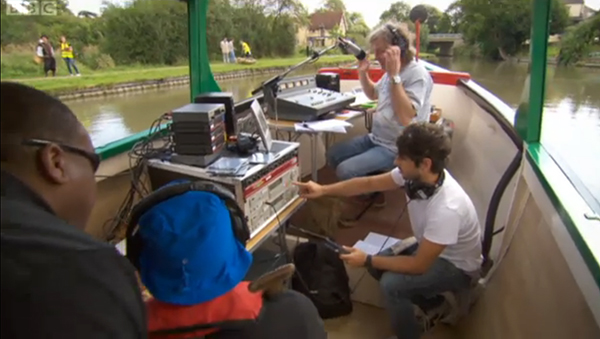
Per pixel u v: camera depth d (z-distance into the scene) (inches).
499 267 68.9
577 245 41.5
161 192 34.3
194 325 30.9
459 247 65.0
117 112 75.7
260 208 64.7
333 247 81.0
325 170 128.6
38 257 18.8
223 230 33.0
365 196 107.7
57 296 18.7
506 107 83.6
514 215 67.6
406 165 62.5
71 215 24.4
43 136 22.1
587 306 39.8
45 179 22.4
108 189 74.0
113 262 21.7
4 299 17.9
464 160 109.1
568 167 55.2
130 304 21.7
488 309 67.0
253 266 70.3
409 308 66.4
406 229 98.7
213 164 64.1
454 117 121.8
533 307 51.6
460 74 118.8
